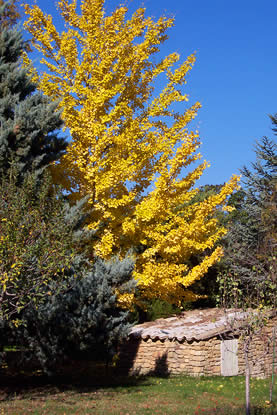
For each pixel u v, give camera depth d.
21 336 12.34
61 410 9.18
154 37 14.74
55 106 12.64
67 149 13.61
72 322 12.42
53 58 14.60
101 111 14.35
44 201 9.59
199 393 11.64
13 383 12.85
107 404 10.01
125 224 13.33
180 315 20.67
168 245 13.55
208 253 23.56
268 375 16.45
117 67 14.62
